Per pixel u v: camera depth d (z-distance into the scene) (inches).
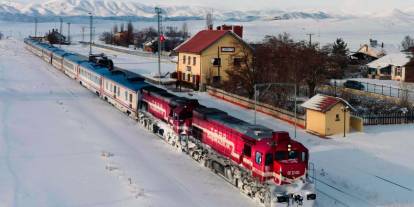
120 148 1473.9
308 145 1528.1
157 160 1358.3
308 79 2324.1
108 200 1020.5
